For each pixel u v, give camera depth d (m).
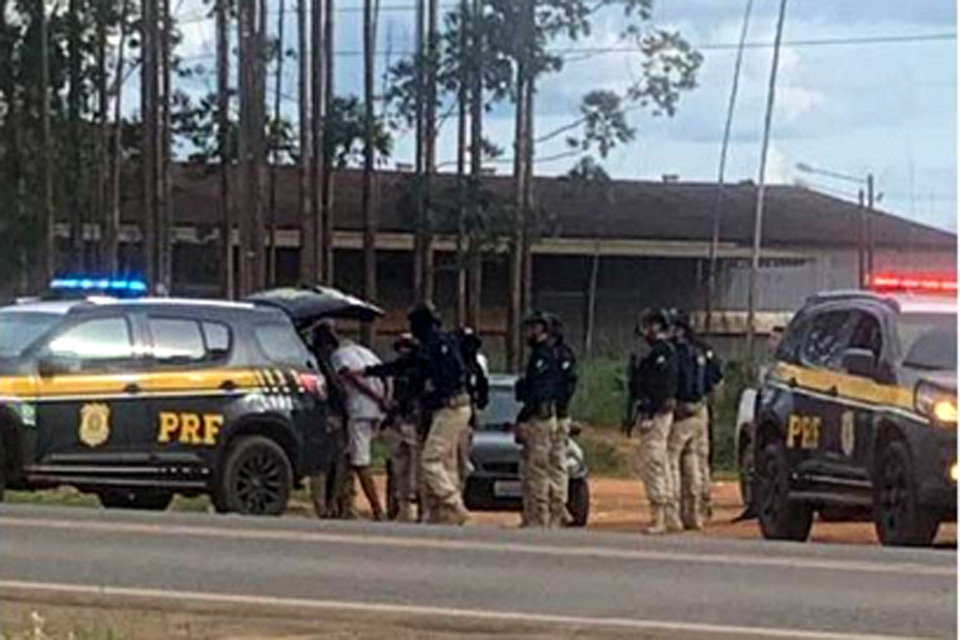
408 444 32.81
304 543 25.59
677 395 32.38
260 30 79.75
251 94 77.69
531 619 19.28
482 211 82.50
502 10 81.06
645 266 110.12
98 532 26.61
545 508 32.19
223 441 32.31
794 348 31.53
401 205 92.19
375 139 83.12
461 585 21.78
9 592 20.86
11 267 82.06
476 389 31.97
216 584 21.72
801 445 30.50
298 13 80.69
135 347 31.89
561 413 32.19
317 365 33.69
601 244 106.62
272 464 32.78
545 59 81.56
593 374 73.00
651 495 31.73
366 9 83.38
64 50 84.31
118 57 85.75
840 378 29.50
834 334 30.27
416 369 31.77
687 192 115.62
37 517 28.70
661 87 84.25
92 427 31.36
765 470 31.80
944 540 29.14
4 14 82.69
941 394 27.00
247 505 32.50
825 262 114.25
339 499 34.44
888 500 27.88
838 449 29.39
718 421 54.03
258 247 78.38
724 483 49.84
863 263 110.44
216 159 88.44
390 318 104.06
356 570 22.98
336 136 82.44
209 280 101.88
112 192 82.81
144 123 80.19
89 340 31.64
